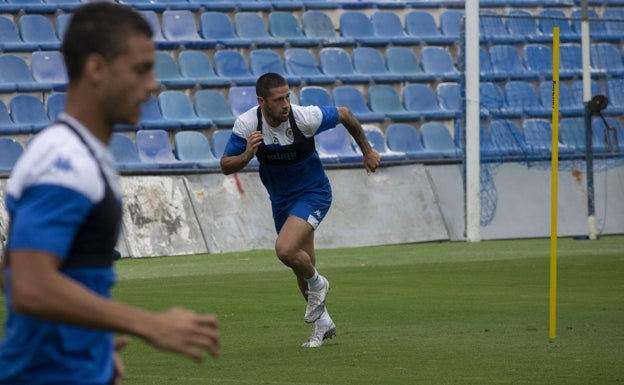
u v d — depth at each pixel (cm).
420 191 4325
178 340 600
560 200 4581
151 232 3841
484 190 4466
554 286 1902
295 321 2233
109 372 661
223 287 2880
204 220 3953
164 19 4634
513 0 5175
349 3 4984
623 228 4647
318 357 1773
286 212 1984
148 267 3462
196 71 4519
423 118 4688
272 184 1978
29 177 614
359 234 4128
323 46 4812
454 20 5128
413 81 4812
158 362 1748
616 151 4759
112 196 639
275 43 4716
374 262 3503
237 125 1952
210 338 606
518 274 3102
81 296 600
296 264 1864
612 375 1570
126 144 4128
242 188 4075
